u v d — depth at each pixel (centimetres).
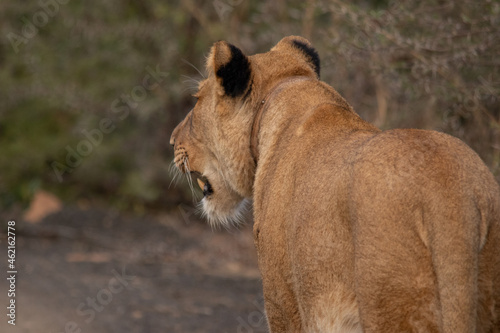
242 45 1920
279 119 768
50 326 1209
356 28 1294
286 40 885
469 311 538
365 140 618
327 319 615
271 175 719
